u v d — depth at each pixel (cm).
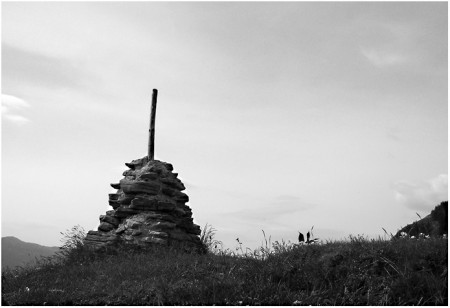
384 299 761
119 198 1611
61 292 909
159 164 1669
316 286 852
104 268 1162
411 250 898
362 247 947
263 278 896
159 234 1466
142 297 842
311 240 1043
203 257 1177
